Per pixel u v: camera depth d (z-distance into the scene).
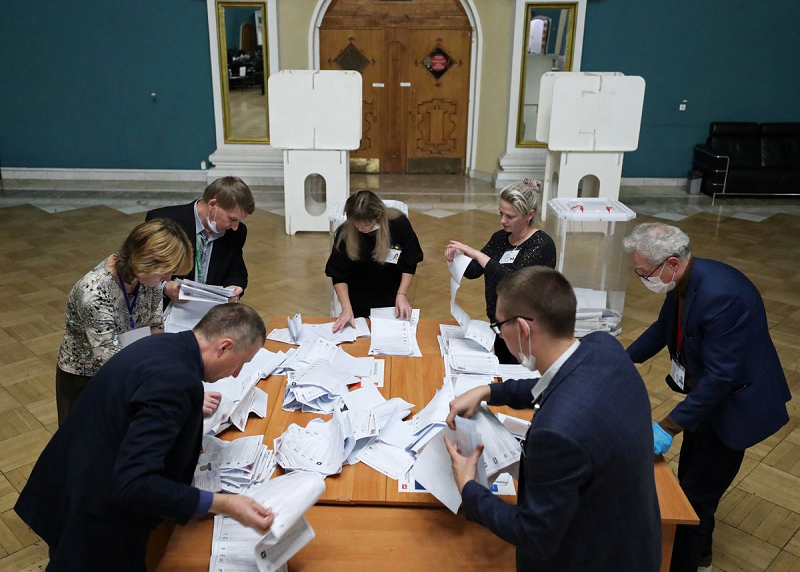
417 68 8.62
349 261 3.37
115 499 1.61
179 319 2.69
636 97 6.40
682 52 8.16
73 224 7.05
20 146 8.54
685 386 2.46
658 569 1.68
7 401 3.73
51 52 8.11
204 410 2.19
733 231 7.14
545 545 1.49
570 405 1.50
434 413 2.25
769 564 2.72
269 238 6.71
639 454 1.54
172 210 2.97
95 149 8.56
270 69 8.18
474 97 8.70
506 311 1.63
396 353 2.92
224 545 1.84
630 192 8.46
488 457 1.83
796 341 4.67
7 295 5.19
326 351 2.87
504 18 8.11
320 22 8.30
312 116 6.44
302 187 6.69
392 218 3.33
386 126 8.92
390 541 1.91
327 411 2.45
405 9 8.35
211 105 8.35
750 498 3.11
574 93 6.40
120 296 2.32
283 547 1.75
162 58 8.16
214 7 7.91
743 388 2.23
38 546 2.73
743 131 8.33
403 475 2.13
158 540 2.18
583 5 7.84
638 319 5.04
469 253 3.07
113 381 1.73
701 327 2.20
